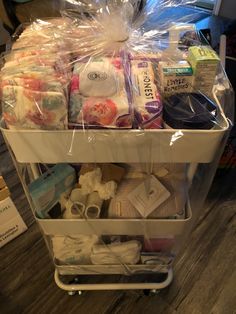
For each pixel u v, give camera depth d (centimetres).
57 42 65
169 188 75
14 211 112
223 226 121
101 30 66
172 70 58
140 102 56
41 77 54
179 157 59
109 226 75
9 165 146
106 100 54
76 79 56
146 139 55
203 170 72
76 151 57
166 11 73
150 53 65
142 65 62
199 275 106
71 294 100
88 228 76
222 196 131
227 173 139
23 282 105
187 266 109
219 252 113
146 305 99
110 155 58
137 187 74
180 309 98
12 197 132
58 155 58
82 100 54
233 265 109
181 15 76
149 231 77
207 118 55
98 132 53
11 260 111
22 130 53
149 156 59
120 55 64
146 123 55
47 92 51
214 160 66
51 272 107
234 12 233
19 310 98
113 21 65
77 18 72
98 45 65
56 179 69
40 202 69
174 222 73
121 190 75
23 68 56
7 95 51
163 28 69
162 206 73
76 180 75
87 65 59
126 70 60
